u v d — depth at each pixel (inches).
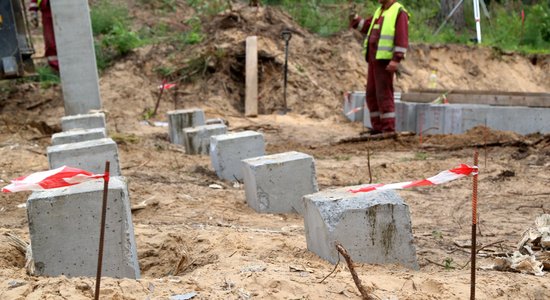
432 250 250.5
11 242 230.5
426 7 1179.3
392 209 212.1
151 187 366.3
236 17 866.8
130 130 640.4
